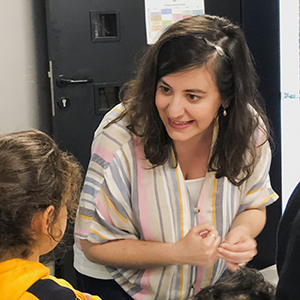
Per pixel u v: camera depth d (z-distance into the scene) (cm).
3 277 82
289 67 252
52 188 88
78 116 243
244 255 125
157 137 118
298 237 77
